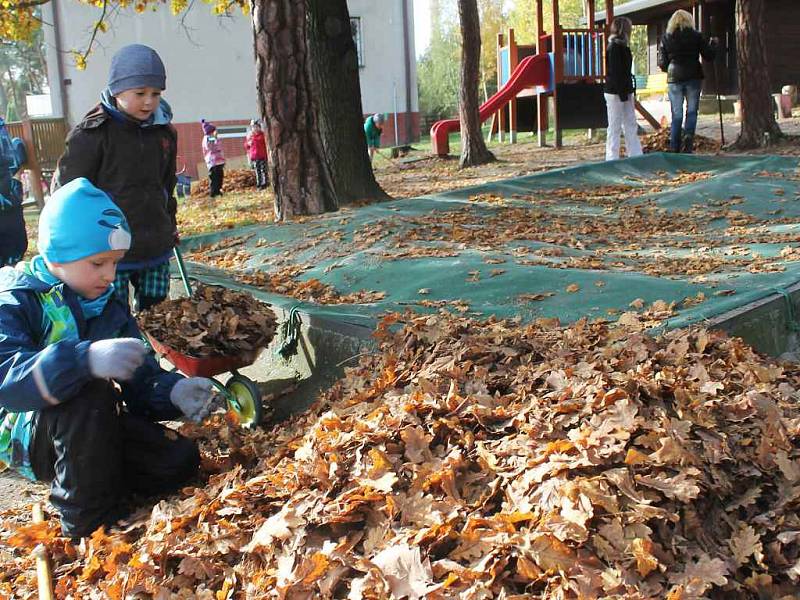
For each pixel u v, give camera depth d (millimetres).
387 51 29203
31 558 3109
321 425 3354
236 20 26344
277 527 2684
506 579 2326
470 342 3785
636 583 2271
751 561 2461
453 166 17875
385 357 3957
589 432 2768
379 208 8977
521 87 20281
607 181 10523
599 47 20141
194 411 3463
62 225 3041
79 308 3172
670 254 6461
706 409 2996
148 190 4625
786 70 20672
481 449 2855
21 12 13641
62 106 24562
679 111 13469
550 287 5219
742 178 9688
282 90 8922
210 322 4109
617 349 3641
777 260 5801
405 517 2613
